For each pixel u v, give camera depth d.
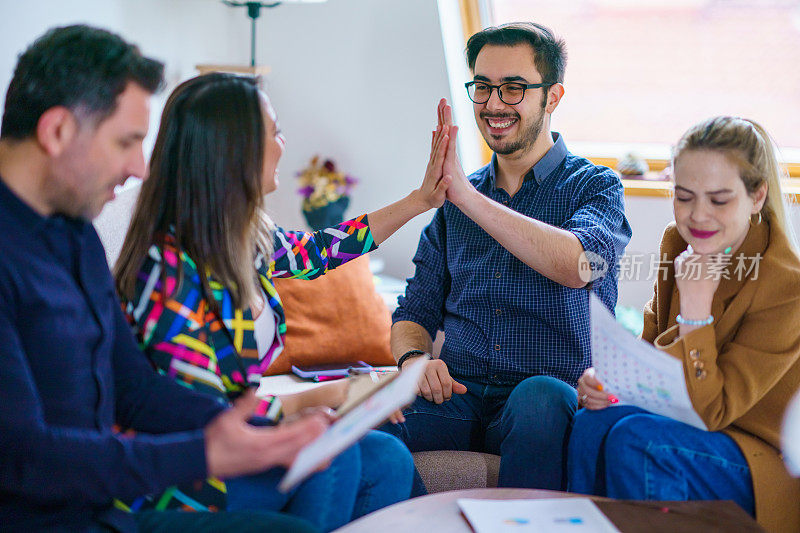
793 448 1.53
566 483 1.72
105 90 1.17
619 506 1.31
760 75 3.05
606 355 1.47
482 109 2.03
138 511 1.36
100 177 1.20
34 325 1.15
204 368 1.44
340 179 3.05
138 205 1.49
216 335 1.50
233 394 1.52
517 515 1.28
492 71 2.00
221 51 3.17
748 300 1.55
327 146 3.20
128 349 1.37
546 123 2.08
